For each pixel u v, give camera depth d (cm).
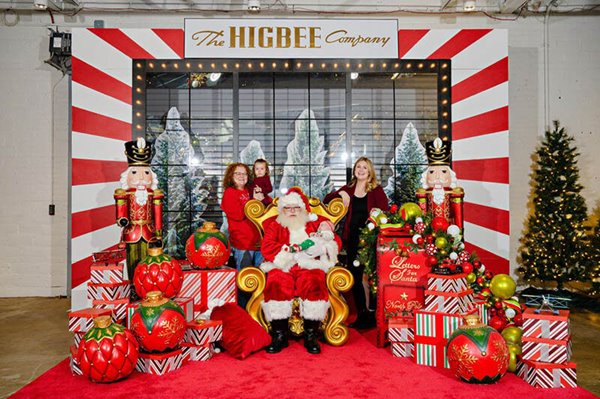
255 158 655
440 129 566
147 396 292
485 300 376
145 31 551
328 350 388
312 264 393
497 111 561
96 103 542
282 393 295
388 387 304
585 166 672
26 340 443
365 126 657
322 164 656
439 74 566
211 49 556
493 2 671
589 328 475
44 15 656
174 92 645
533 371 306
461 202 429
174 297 379
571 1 672
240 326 377
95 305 360
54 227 652
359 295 468
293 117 662
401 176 650
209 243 402
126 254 417
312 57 562
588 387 312
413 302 392
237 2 668
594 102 670
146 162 429
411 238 400
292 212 410
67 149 655
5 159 650
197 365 350
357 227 473
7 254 648
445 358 344
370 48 563
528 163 670
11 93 653
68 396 293
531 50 673
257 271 400
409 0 672
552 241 594
